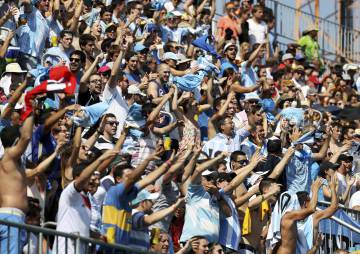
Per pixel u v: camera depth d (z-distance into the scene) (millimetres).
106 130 44906
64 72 39750
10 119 42875
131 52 52000
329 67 72438
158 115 47281
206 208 43500
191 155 44156
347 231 49875
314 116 55406
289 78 64625
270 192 45625
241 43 65125
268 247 45719
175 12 60594
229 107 51125
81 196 38344
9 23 54594
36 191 39188
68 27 54688
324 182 51719
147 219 40094
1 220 34938
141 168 39219
